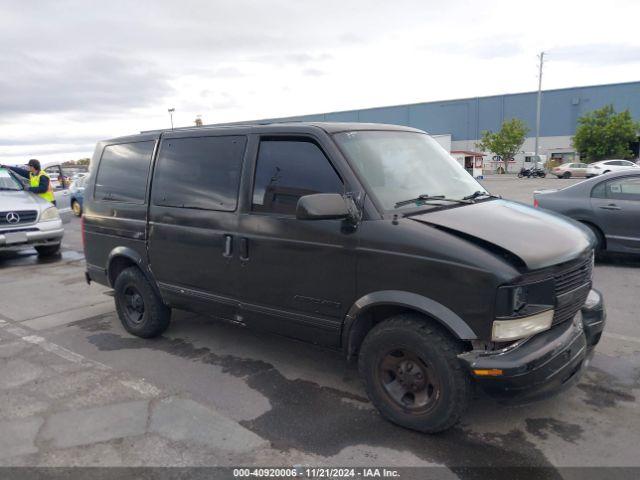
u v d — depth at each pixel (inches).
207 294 173.5
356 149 144.9
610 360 173.2
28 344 204.8
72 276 335.6
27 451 128.2
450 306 120.0
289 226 146.7
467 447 125.7
